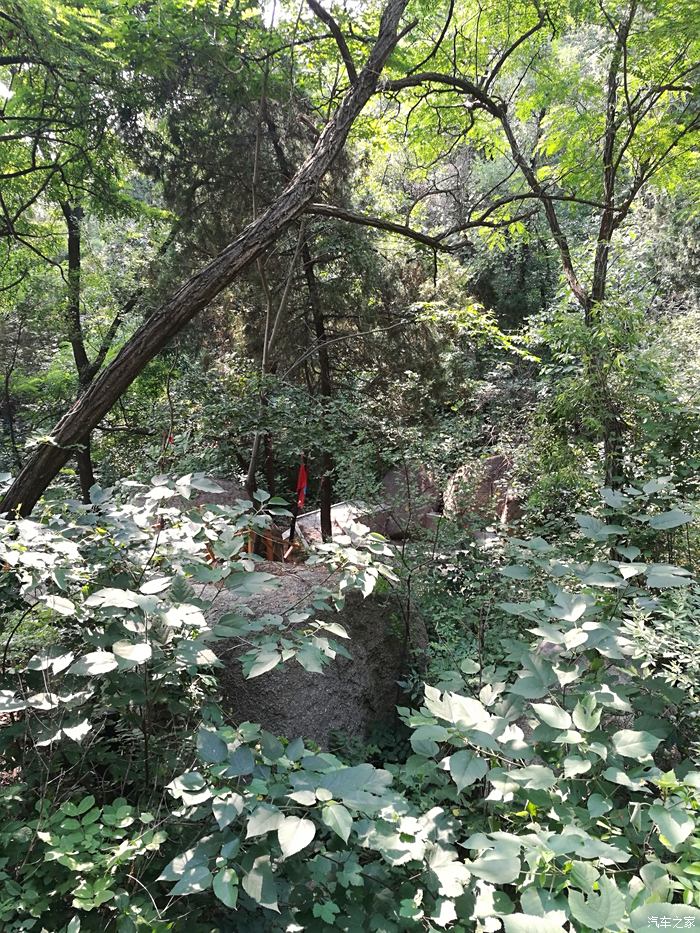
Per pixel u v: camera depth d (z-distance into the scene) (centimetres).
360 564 230
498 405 780
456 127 742
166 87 736
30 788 204
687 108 579
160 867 186
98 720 231
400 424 498
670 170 630
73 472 874
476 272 1301
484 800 188
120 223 1059
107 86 718
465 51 686
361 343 834
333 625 212
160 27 666
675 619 214
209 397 582
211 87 736
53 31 629
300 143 770
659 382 419
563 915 132
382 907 164
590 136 624
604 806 158
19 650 231
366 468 476
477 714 175
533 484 495
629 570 206
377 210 855
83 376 1016
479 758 164
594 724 166
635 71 580
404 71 688
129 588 216
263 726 316
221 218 797
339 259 794
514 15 632
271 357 795
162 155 816
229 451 566
